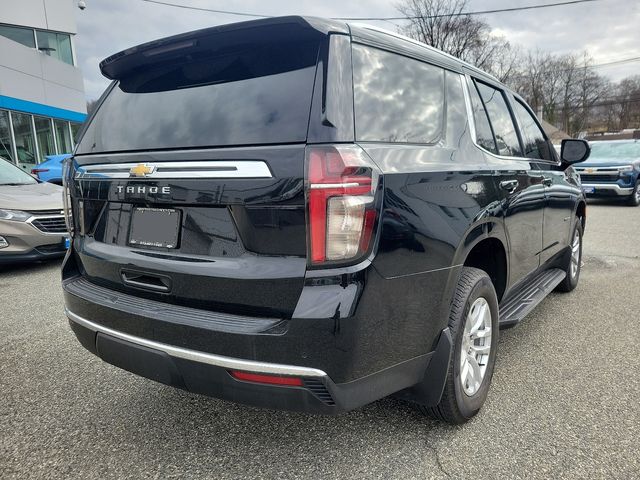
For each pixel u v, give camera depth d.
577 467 2.20
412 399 2.33
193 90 2.22
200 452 2.37
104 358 2.32
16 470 2.24
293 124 1.86
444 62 2.69
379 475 2.18
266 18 1.99
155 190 2.12
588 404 2.75
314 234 1.75
